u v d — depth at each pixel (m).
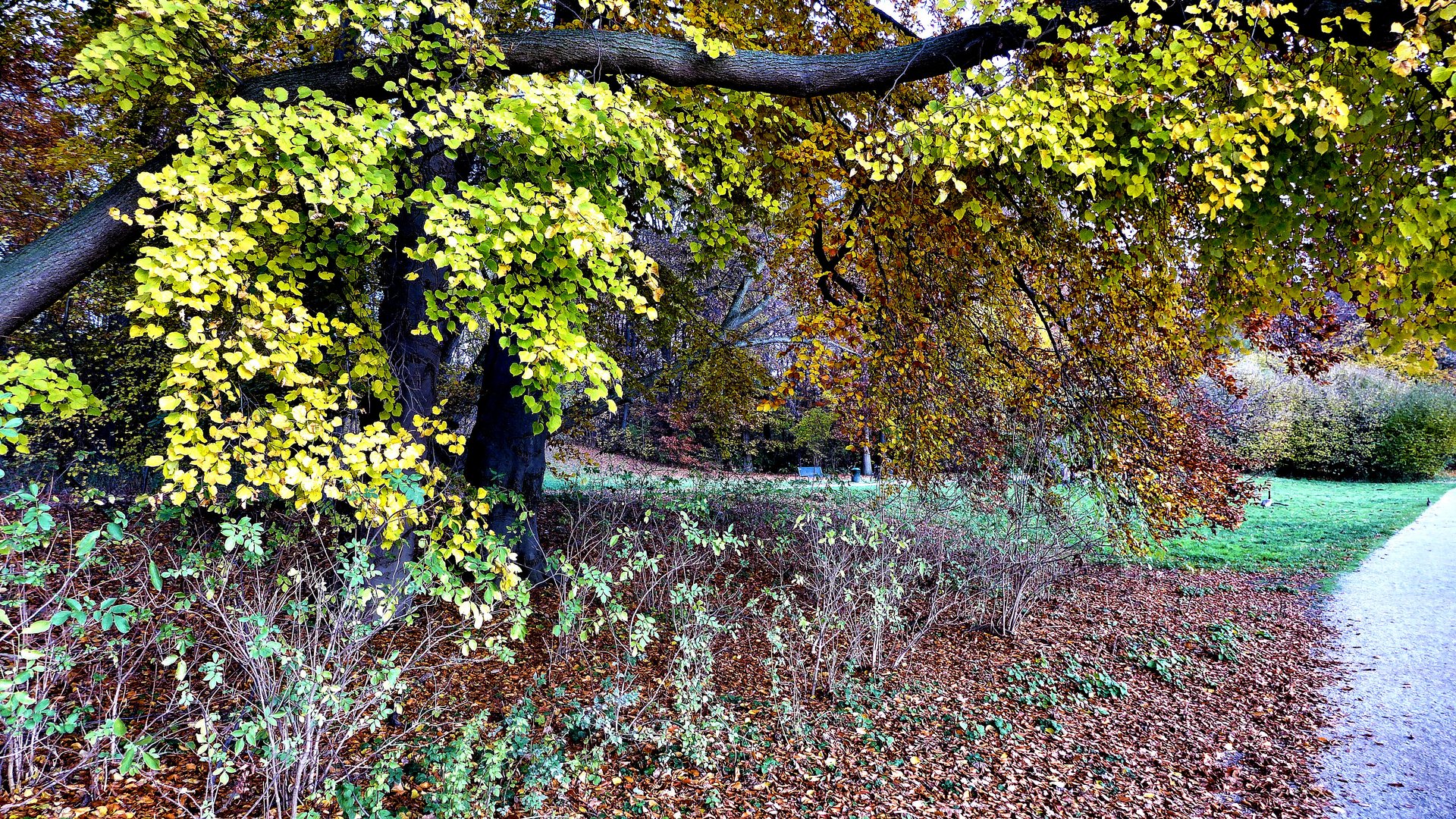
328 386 3.29
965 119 3.06
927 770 4.94
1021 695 6.43
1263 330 6.28
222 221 2.71
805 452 27.47
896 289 5.80
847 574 7.14
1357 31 2.99
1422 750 5.69
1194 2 3.19
